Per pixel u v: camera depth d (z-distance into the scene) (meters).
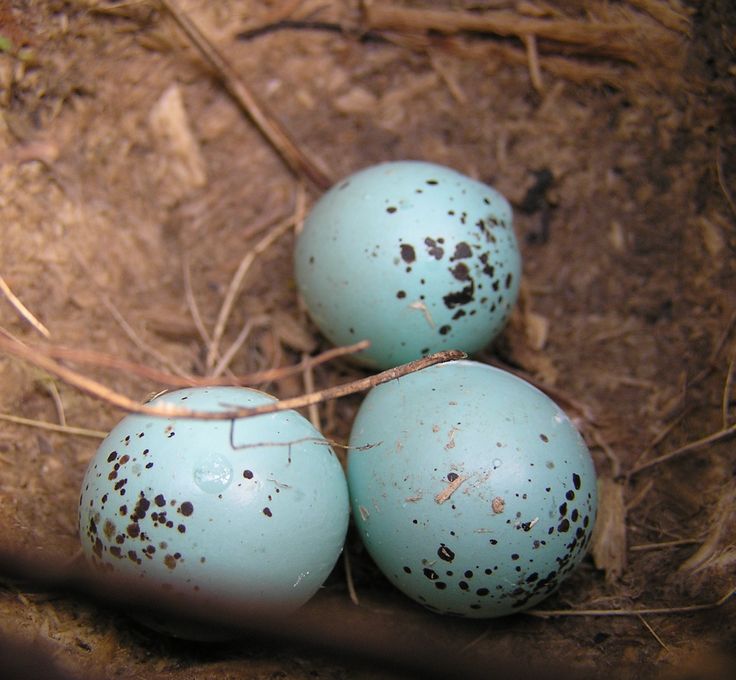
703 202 0.10
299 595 0.07
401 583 0.08
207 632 0.07
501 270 0.09
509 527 0.07
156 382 0.10
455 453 0.07
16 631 0.07
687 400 0.09
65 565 0.08
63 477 0.09
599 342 0.10
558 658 0.08
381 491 0.07
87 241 0.10
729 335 0.09
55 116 0.10
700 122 0.10
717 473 0.09
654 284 0.10
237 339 0.10
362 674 0.07
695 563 0.08
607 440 0.10
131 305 0.10
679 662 0.07
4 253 0.09
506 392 0.08
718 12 0.09
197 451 0.07
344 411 0.10
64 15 0.09
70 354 0.07
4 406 0.09
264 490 0.07
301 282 0.09
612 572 0.09
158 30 0.10
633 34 0.10
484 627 0.08
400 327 0.08
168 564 0.07
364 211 0.09
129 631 0.07
